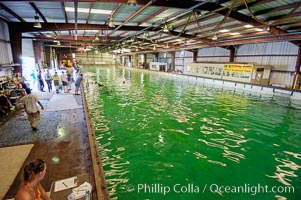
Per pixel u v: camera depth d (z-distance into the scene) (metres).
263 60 18.19
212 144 6.52
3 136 5.75
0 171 3.99
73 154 4.75
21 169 4.08
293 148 6.35
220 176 4.78
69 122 7.11
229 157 5.68
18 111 8.46
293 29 12.36
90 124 6.49
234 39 17.34
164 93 16.19
